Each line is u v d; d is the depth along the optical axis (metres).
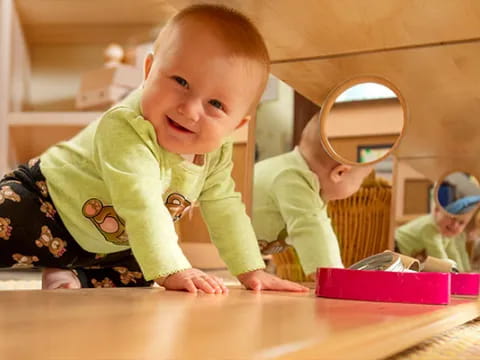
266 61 0.75
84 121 2.08
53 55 2.49
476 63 0.86
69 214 0.83
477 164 1.08
